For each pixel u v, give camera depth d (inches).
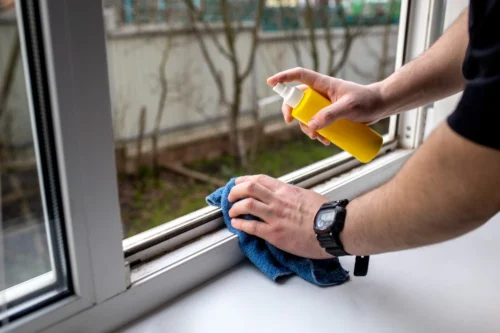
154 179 140.9
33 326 19.9
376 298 27.0
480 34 16.7
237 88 152.9
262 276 28.9
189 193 135.0
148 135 141.5
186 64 143.5
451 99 40.3
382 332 24.3
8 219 19.1
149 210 125.6
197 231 29.0
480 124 15.8
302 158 144.8
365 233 21.7
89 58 18.8
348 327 24.5
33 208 19.9
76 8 17.9
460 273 29.7
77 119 19.0
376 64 162.2
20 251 19.8
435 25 40.2
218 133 155.2
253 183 28.0
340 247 23.5
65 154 19.0
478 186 16.5
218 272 28.9
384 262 30.8
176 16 136.8
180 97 145.1
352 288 27.9
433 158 17.6
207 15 141.5
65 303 20.9
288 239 26.5
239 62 150.9
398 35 42.0
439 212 17.9
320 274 28.0
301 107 28.5
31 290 20.5
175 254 27.0
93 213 20.9
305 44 152.6
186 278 26.8
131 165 139.9
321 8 150.4
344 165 38.5
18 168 19.0
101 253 21.7
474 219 17.6
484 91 15.7
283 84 29.0
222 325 24.3
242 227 28.2
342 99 28.0
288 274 28.8
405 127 43.7
